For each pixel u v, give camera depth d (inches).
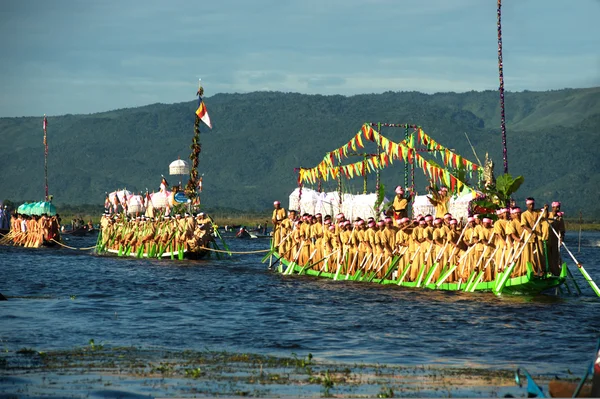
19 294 2413.9
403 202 2797.7
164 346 1524.4
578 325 1764.3
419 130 3142.2
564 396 978.1
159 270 3351.4
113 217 4722.0
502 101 2827.3
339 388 1160.8
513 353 1460.4
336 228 2901.1
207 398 1101.7
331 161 3405.5
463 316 1902.1
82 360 1359.5
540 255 2239.2
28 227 5310.0
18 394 1114.1
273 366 1322.6
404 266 2605.8
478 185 2893.7
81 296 2364.7
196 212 4318.4
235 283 2758.4
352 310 2025.1
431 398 1104.8
